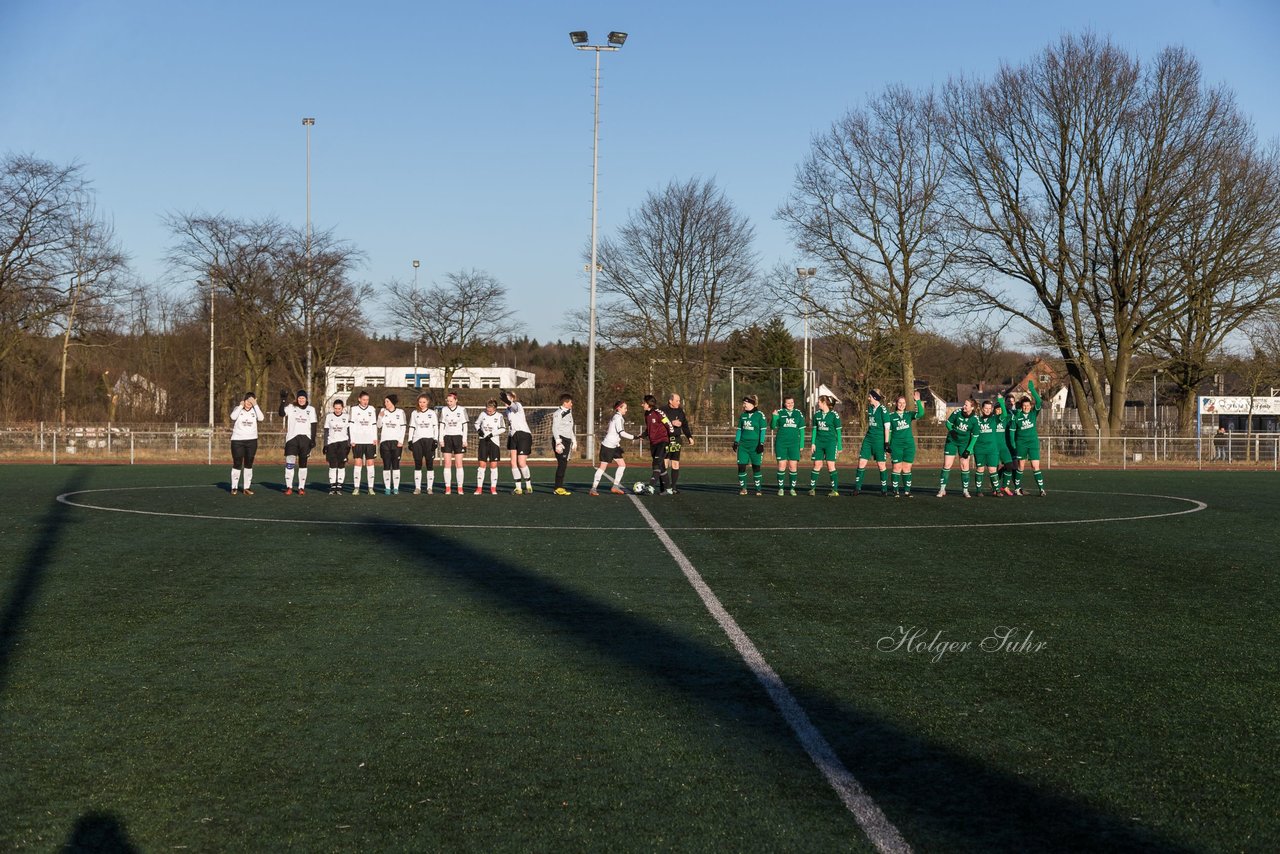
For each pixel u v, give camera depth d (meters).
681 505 18.38
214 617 8.12
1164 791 4.57
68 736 5.24
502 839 4.05
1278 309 37.41
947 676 6.47
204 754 4.98
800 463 36.22
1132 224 37.66
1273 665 6.81
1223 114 36.03
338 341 46.59
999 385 85.81
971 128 39.34
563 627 7.79
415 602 8.76
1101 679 6.43
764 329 63.12
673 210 51.47
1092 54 37.47
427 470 20.64
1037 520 16.11
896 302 40.81
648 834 4.09
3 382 49.53
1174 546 12.95
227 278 44.47
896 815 4.28
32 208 41.50
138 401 55.88
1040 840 4.05
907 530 14.52
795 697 5.96
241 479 20.92
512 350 119.62
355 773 4.74
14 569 10.43
